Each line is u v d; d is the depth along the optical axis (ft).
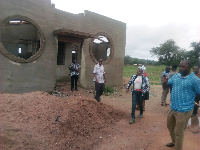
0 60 26.91
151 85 54.44
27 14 29.14
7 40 38.58
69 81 42.91
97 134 16.11
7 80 27.66
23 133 13.21
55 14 33.12
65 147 13.48
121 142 15.29
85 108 18.28
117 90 40.50
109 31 42.52
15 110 15.92
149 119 21.31
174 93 12.32
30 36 40.06
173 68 24.80
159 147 14.60
